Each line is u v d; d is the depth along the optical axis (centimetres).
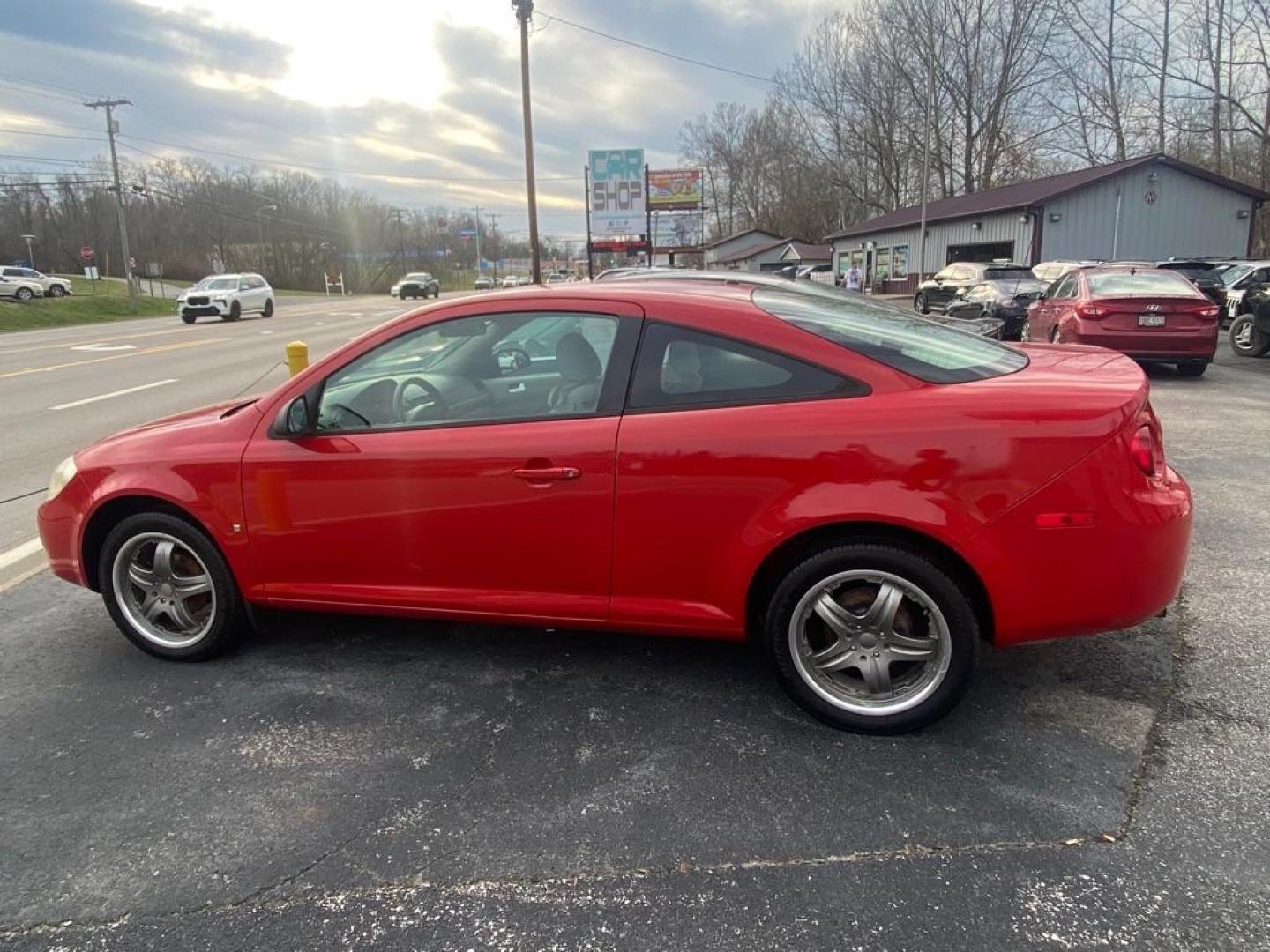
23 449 833
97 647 374
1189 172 2619
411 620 390
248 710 315
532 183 2719
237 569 342
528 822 248
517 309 317
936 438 266
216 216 9644
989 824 242
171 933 208
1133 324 1069
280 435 329
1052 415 264
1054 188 2709
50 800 262
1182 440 736
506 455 301
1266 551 457
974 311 1622
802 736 291
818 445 274
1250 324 1323
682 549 292
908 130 4734
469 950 201
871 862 228
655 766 275
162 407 1098
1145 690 315
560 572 308
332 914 213
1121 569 265
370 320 3341
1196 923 203
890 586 280
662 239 6694
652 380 297
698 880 223
